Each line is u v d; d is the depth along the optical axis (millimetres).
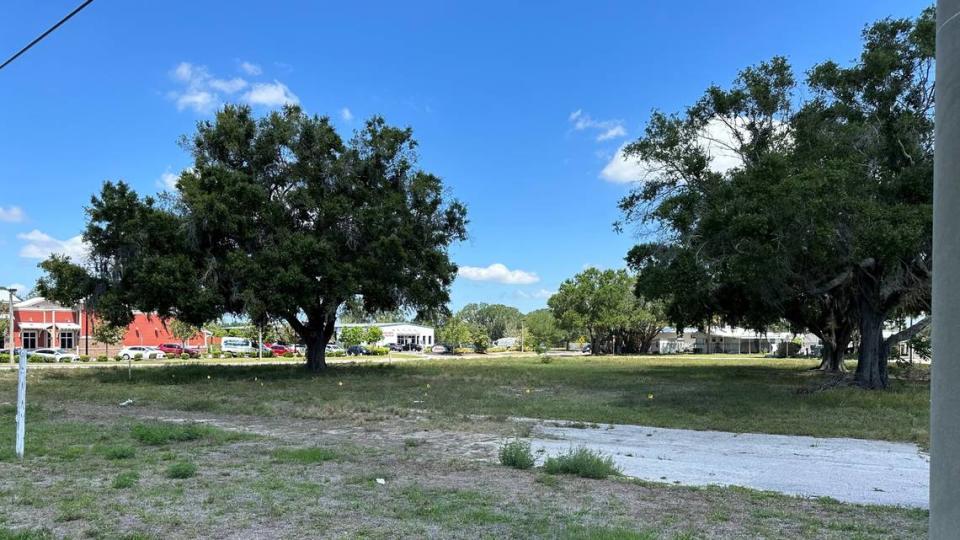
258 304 26594
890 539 5660
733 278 18859
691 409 16656
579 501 6922
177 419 14336
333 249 28297
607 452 10609
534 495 7176
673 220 19859
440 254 31266
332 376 29578
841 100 20641
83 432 11688
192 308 26406
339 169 29281
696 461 9898
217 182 27578
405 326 113438
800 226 16344
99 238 27156
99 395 19906
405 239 29281
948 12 2740
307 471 8414
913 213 16609
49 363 49531
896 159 19938
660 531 5812
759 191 16484
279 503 6691
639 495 7281
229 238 28703
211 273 27406
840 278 22016
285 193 29500
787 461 9961
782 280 20766
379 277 29062
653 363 49875
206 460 9156
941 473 2631
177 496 6969
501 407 17094
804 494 7656
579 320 81562
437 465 8977
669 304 35406
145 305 26562
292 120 29578
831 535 5770
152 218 26391
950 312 2627
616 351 90125
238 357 65188
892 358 40250
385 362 48281
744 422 14312
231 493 7109
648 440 12047
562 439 11992
